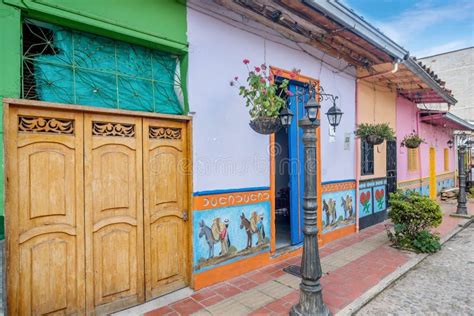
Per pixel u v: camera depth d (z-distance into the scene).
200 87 3.63
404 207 5.22
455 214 8.21
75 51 2.79
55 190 2.64
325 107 5.64
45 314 2.57
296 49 4.97
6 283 2.33
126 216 3.10
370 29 4.60
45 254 2.57
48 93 2.61
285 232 6.02
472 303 3.38
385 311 3.23
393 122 8.26
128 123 3.12
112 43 3.04
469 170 14.18
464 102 17.77
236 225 4.05
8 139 2.35
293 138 5.14
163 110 3.43
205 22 3.66
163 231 3.43
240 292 3.58
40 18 2.54
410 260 4.69
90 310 2.84
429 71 6.95
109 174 2.98
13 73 2.36
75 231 2.75
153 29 3.15
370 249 5.27
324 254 5.01
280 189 7.57
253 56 4.28
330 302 3.34
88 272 2.83
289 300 3.39
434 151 11.86
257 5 3.74
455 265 4.59
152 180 3.33
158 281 3.38
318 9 3.80
